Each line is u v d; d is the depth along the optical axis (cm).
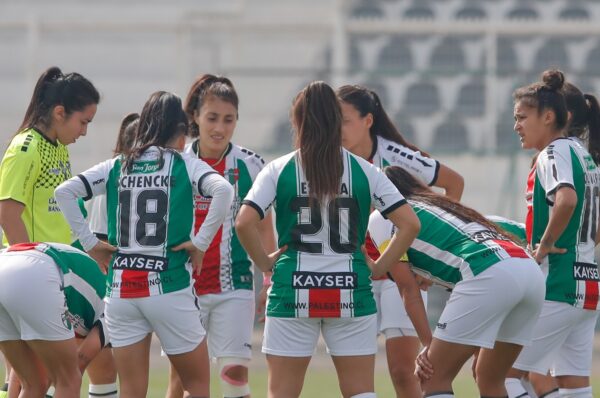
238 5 7425
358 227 1811
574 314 2038
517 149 5688
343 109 2198
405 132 5791
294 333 1805
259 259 1819
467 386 3634
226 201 1864
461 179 2311
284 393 1817
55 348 1869
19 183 2061
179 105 1948
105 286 1983
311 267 1784
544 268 2045
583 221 2050
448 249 1938
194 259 1894
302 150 1789
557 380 2147
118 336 1886
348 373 1823
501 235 1967
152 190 1877
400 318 2177
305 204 1788
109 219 1917
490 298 1873
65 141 2150
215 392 3331
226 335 2177
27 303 1823
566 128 2152
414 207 1986
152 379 3753
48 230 2133
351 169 1805
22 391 1988
